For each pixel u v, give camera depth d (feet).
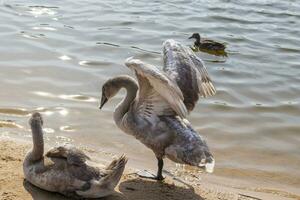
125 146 34.32
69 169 24.98
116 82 30.09
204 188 29.01
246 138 37.55
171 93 25.43
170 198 26.84
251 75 49.57
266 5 76.48
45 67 45.85
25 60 46.96
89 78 44.57
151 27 61.77
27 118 36.76
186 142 27.71
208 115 40.37
